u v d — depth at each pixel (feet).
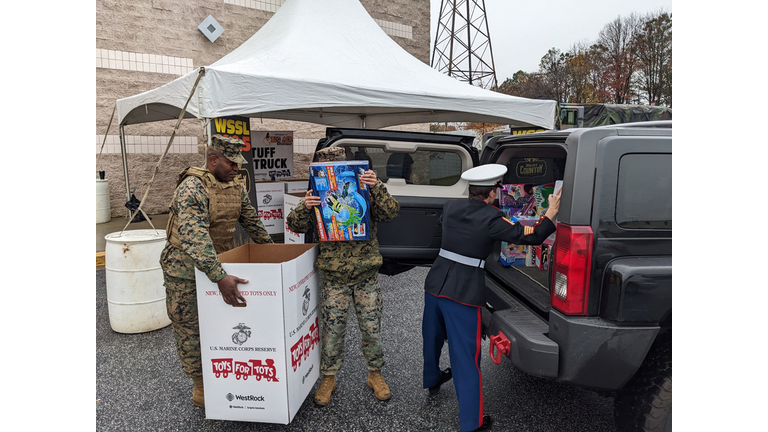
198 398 8.59
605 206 6.63
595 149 6.64
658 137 6.74
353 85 16.03
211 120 14.82
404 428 8.08
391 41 22.66
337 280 8.49
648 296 6.41
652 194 6.75
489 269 10.30
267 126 36.22
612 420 8.36
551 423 8.25
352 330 12.91
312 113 25.67
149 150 30.53
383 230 13.74
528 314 7.84
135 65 29.71
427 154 14.15
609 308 6.52
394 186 13.84
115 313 12.27
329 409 8.71
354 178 8.13
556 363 6.66
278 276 7.15
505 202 10.69
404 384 9.70
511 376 10.13
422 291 16.35
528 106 18.93
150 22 29.99
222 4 32.53
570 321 6.54
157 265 12.54
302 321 8.06
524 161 10.88
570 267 6.57
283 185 20.17
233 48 33.30
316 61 18.15
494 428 8.09
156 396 9.20
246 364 7.50
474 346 7.89
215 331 7.49
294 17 20.54
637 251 6.71
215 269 7.07
